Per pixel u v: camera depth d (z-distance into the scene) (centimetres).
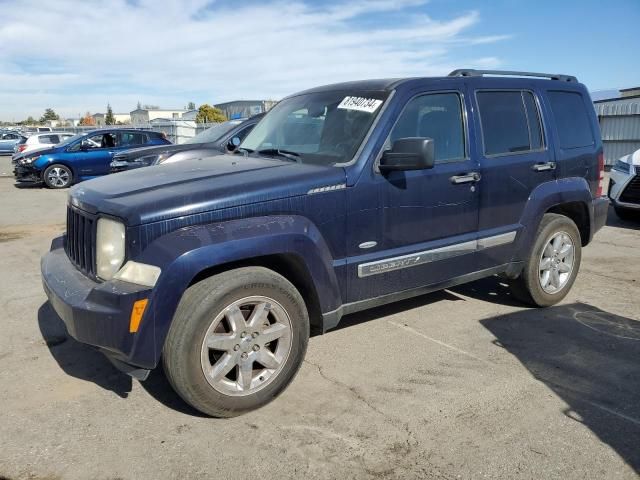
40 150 1590
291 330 338
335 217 357
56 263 373
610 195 926
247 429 314
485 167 434
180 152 909
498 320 481
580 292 559
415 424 318
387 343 434
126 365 309
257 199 327
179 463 283
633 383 367
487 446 297
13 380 375
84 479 271
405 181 387
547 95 497
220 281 308
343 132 395
